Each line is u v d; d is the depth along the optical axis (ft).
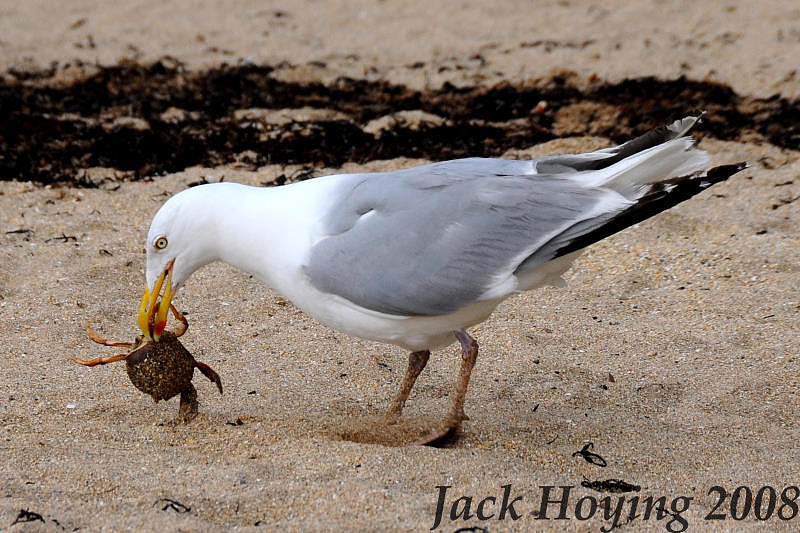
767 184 48.47
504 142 53.47
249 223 29.30
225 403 31.91
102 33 71.10
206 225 29.45
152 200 47.01
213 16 74.54
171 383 29.96
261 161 50.93
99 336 33.09
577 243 28.02
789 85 59.62
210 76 62.34
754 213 45.83
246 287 40.09
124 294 39.14
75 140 53.01
